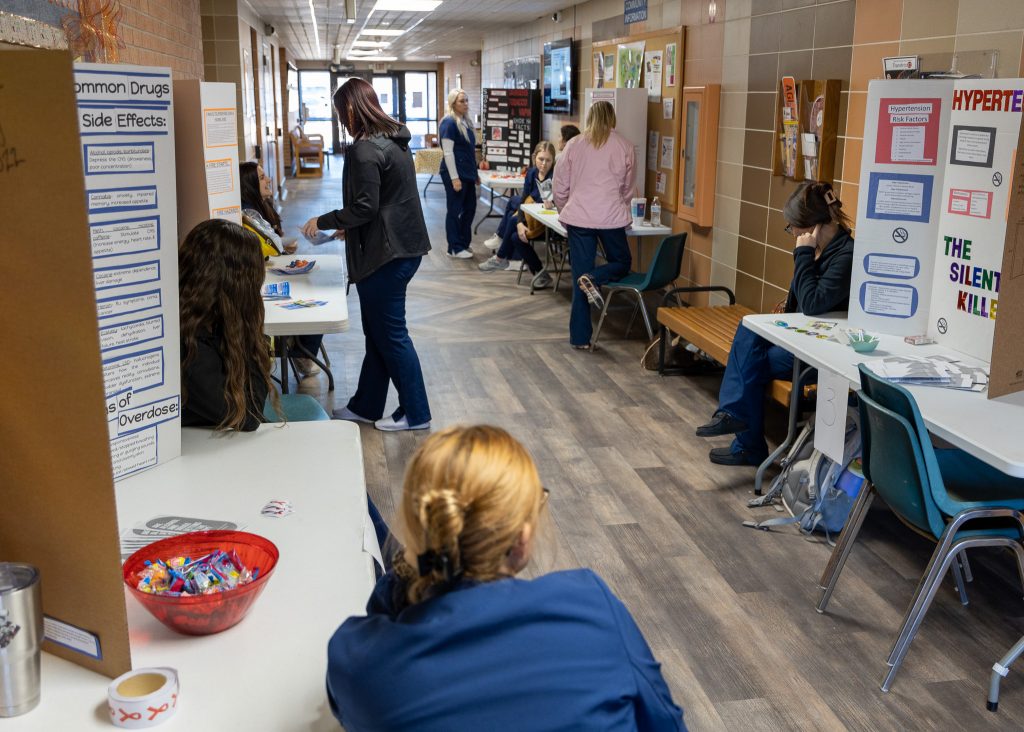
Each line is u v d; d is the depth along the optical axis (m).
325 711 1.28
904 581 3.15
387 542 2.12
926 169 3.25
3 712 1.26
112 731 1.23
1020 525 2.55
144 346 1.94
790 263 5.04
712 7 6.01
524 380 5.36
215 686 1.32
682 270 6.74
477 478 1.07
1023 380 2.70
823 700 2.52
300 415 3.12
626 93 7.14
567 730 1.04
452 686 1.04
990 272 3.05
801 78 4.83
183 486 1.94
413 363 4.39
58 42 3.12
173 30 5.73
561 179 5.98
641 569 3.21
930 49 3.79
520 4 9.63
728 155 5.83
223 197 3.04
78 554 1.30
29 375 1.25
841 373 2.97
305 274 4.36
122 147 1.78
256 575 1.50
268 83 13.34
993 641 2.81
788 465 3.66
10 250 1.23
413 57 22.81
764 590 3.08
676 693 2.54
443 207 14.04
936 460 2.60
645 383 5.30
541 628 1.06
